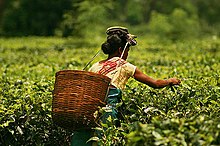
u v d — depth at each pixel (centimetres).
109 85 761
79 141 768
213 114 708
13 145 864
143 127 610
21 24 4600
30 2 4594
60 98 743
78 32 3800
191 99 790
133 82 925
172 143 599
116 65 796
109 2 3878
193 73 1152
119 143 720
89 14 3744
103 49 816
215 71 1167
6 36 4575
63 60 1855
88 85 740
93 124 747
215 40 3500
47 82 1003
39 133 868
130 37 812
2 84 1104
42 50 2725
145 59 1867
